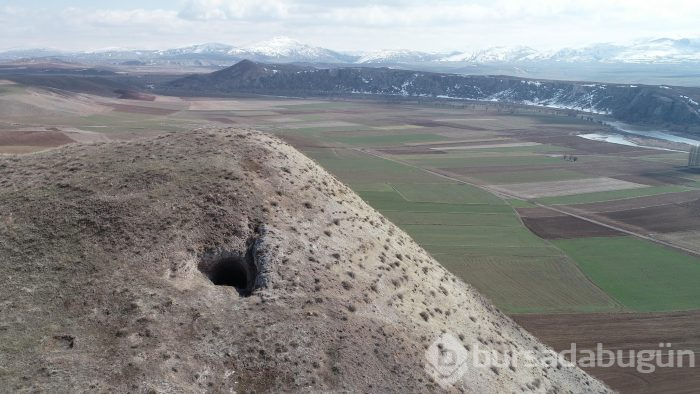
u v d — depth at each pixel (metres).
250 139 44.59
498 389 31.42
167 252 31.12
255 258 32.28
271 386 25.23
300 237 34.62
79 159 40.28
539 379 35.53
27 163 40.09
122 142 44.72
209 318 27.75
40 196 34.78
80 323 26.27
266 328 27.67
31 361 23.89
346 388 26.12
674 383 46.09
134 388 23.30
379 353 28.64
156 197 34.56
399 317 32.34
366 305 31.66
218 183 36.56
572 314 59.81
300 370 26.12
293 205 37.72
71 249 30.55
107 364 24.22
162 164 38.66
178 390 23.73
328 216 38.69
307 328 28.20
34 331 25.52
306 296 30.22
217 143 42.75
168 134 46.38
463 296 42.28
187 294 28.98
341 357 27.39
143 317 26.77
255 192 36.91
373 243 38.94
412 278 37.94
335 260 34.12
